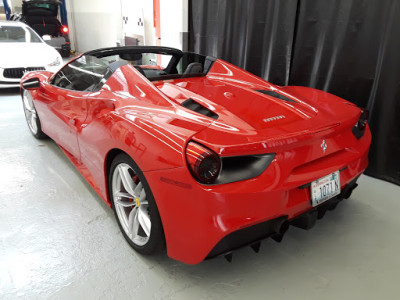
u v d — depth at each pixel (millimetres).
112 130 1596
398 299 1464
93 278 1546
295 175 1349
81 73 2254
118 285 1508
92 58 2156
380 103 2475
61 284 1507
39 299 1423
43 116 2805
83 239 1823
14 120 3918
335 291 1502
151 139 1354
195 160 1182
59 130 2465
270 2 3119
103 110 1762
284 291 1494
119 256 1694
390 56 2344
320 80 2883
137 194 1615
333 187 1514
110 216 2047
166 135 1318
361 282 1560
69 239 1820
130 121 1510
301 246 1807
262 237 1394
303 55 2963
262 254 1735
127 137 1472
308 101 1819
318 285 1534
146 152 1352
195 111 1534
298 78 3049
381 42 2428
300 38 2939
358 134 1728
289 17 2977
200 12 4090
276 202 1289
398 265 1678
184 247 1351
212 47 4074
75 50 10391
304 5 2840
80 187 2393
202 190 1193
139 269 1607
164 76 2084
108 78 1926
